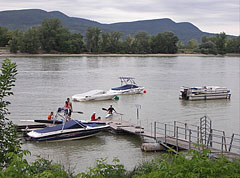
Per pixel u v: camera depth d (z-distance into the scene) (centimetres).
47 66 9462
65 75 7281
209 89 4722
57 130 2511
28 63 10419
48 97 4516
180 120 3338
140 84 6188
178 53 19412
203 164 876
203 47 19962
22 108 3759
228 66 11194
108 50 17338
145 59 14762
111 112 3519
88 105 4159
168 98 4747
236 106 4206
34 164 1146
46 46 15450
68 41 16025
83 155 2195
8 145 1003
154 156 2153
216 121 3312
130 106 4122
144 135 2450
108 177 1005
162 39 18612
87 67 9538
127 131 2639
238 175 849
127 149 2333
